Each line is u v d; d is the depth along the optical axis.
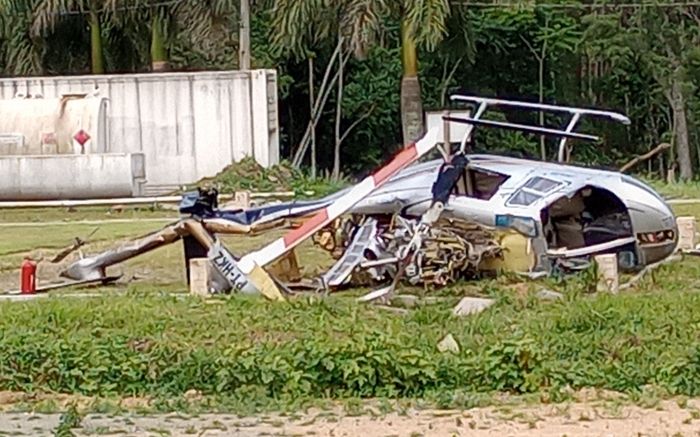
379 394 9.90
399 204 15.82
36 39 38.50
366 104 50.00
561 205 16.28
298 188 30.78
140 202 28.70
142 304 13.08
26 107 30.03
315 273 16.73
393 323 12.01
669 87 49.38
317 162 50.91
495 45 51.25
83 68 39.72
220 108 32.12
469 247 15.12
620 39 48.53
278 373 9.99
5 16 37.69
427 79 50.50
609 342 10.94
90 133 29.67
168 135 32.25
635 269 16.22
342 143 50.97
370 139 50.94
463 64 50.53
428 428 8.65
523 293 14.03
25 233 23.14
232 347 10.55
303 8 33.34
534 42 51.44
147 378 10.18
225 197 28.88
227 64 41.19
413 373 9.96
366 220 16.00
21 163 29.00
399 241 15.00
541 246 15.39
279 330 11.62
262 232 17.22
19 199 29.20
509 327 11.82
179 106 32.25
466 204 15.74
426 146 15.53
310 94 48.00
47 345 10.54
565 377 10.09
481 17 50.44
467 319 12.30
